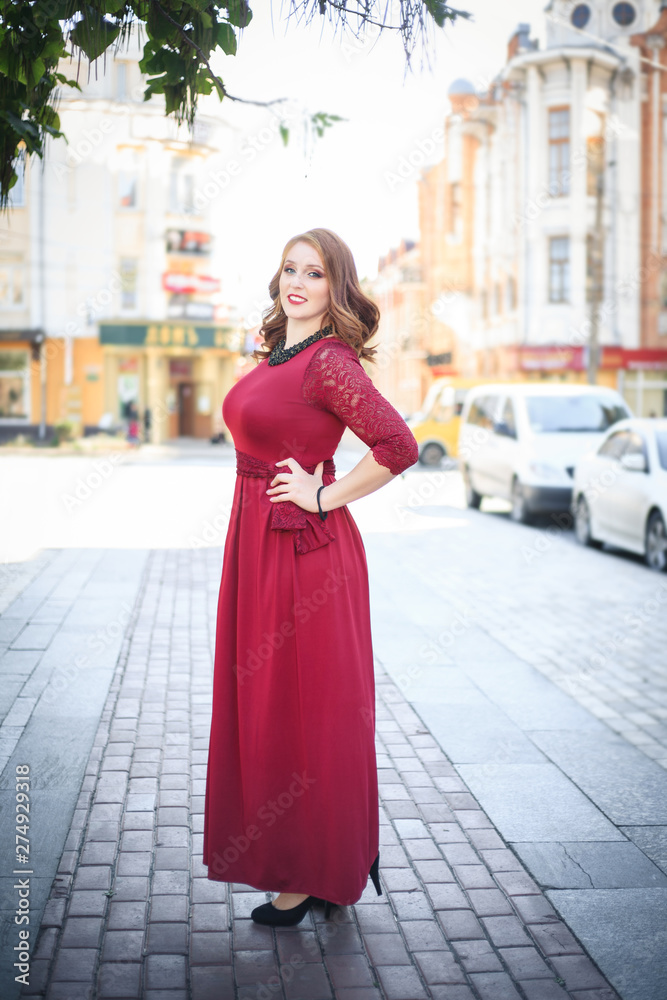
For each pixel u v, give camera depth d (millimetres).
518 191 31703
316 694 2600
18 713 4594
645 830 3508
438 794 3811
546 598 7980
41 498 15336
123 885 2961
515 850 3314
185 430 36500
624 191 31391
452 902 2936
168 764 3990
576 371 31797
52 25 2795
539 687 5375
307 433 2613
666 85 31188
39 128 3414
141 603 7250
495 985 2496
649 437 10180
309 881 2664
